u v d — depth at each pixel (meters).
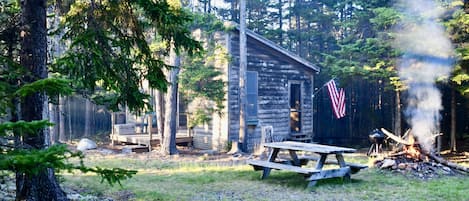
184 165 9.66
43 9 4.42
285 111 14.62
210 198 6.20
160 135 12.88
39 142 4.21
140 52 5.21
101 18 4.88
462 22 10.60
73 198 5.64
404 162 8.69
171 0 7.41
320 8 21.69
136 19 5.06
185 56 12.07
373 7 14.20
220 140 12.99
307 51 21.50
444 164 8.73
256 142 13.48
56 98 5.18
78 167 2.66
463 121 14.39
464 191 6.74
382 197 6.33
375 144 11.63
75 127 17.11
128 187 6.89
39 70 4.30
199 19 11.48
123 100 5.19
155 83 5.26
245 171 8.62
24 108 4.28
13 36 4.56
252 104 13.49
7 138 2.70
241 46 12.41
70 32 4.93
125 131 14.94
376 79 14.23
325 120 17.27
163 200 6.00
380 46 12.29
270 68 14.09
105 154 11.82
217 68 13.12
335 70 13.30
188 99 13.14
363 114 16.59
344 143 16.67
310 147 7.64
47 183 4.68
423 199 6.21
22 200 4.56
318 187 7.01
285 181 7.54
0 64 3.76
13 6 4.79
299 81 15.09
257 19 22.61
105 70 4.90
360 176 8.02
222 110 12.89
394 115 14.90
